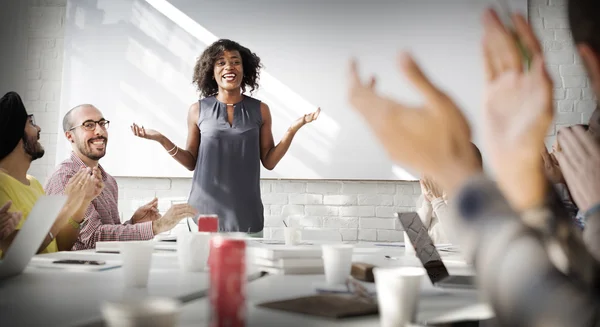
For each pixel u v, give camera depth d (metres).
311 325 0.73
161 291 1.01
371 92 0.36
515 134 0.35
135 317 0.52
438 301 0.96
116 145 3.97
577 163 0.54
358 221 3.80
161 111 3.96
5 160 2.09
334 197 3.83
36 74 4.18
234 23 3.94
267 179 3.83
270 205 3.88
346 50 3.81
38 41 4.20
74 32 4.10
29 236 1.16
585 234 0.50
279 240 2.37
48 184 2.45
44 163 4.09
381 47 3.78
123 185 4.01
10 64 4.20
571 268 0.38
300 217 3.84
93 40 4.07
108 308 0.54
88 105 2.69
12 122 2.04
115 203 2.65
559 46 3.75
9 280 1.15
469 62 3.70
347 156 3.76
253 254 1.42
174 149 3.22
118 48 4.04
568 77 3.74
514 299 0.35
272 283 1.16
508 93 0.35
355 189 3.82
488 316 0.82
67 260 1.48
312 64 3.84
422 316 0.82
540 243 0.36
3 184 1.90
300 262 1.32
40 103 4.15
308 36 3.86
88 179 2.03
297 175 3.80
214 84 3.36
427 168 0.35
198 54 3.96
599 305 0.34
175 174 3.91
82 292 0.99
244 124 3.18
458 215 0.37
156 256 1.71
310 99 3.82
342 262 1.13
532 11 3.79
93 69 4.05
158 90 3.98
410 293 0.73
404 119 0.34
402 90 3.74
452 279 1.18
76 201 1.84
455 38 3.72
